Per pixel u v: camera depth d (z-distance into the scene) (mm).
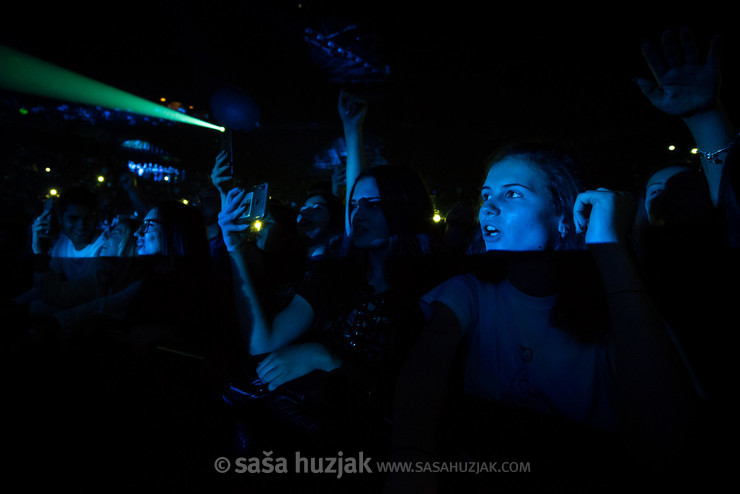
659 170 1619
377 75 9508
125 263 2812
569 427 873
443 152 10812
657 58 1222
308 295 1638
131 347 2078
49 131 9898
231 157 2314
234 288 1633
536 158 961
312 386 1371
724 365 1144
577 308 890
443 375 920
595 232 826
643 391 716
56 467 1907
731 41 5430
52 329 2531
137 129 11234
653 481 763
